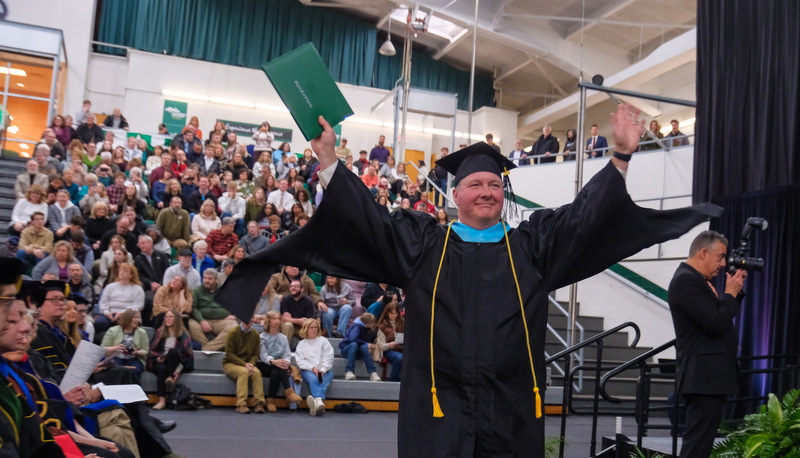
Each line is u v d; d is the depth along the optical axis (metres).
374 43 21.94
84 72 18.28
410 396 2.11
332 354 8.31
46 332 4.75
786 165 6.68
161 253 9.20
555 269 2.21
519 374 2.11
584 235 2.18
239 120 19.78
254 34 20.45
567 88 23.02
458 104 23.34
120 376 5.31
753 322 7.03
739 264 4.29
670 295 4.34
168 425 5.41
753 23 7.23
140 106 18.97
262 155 13.75
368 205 2.24
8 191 11.71
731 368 4.21
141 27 19.42
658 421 8.55
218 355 8.32
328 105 2.23
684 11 17.36
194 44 19.88
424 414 2.09
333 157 2.23
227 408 7.96
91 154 12.52
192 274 8.95
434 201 17.42
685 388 4.23
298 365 8.20
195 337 8.37
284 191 12.19
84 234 8.96
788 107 6.70
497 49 21.36
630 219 2.25
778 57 6.88
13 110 16.50
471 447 2.04
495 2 18.70
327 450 6.08
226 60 20.08
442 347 2.11
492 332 2.10
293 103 2.21
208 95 19.53
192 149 13.75
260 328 8.83
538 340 2.15
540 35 19.28
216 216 10.95
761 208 6.98
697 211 2.27
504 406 2.07
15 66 16.30
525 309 2.14
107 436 4.38
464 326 2.12
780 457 4.19
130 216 9.67
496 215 2.28
